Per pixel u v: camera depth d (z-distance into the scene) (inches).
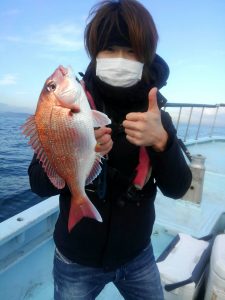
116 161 27.0
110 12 25.2
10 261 46.9
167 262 42.2
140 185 25.7
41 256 49.2
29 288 42.7
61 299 27.7
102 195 25.3
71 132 21.7
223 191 82.0
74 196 23.0
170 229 58.7
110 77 26.2
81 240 26.5
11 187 189.2
